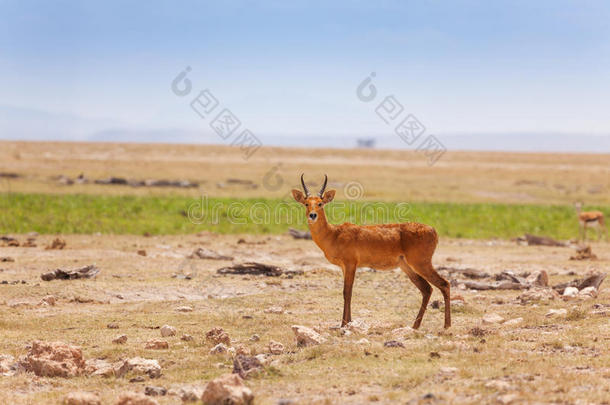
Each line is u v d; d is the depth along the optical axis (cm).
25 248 10569
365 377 3756
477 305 6575
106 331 5434
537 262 10250
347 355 4234
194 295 7231
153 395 3622
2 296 6788
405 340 4744
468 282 7788
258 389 3622
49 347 4291
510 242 13625
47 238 12200
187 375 4059
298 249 11388
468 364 3947
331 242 5431
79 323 5734
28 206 16375
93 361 4475
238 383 3403
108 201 17762
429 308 6488
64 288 7238
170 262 9425
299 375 3866
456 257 10812
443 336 4888
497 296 7125
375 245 5388
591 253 10806
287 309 6475
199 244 11900
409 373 3769
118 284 7619
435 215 17112
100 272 8381
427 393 3294
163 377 4044
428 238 5334
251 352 4559
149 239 12456
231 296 7169
